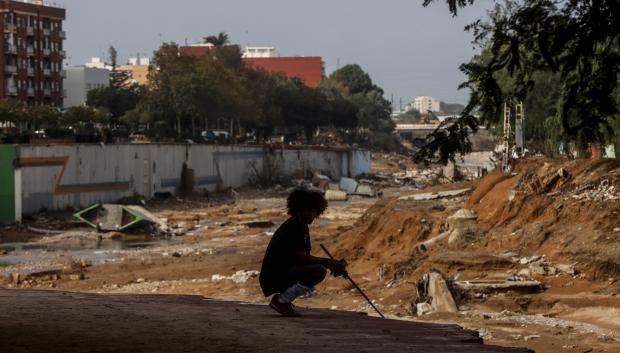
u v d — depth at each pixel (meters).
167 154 129.38
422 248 48.12
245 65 195.12
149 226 89.38
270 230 89.12
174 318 12.98
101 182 112.50
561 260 39.47
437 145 14.00
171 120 159.25
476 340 11.75
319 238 71.31
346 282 44.72
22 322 12.05
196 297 17.14
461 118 14.04
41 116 122.81
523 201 46.44
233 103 159.38
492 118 14.11
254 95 183.25
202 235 86.94
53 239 83.50
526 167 55.03
